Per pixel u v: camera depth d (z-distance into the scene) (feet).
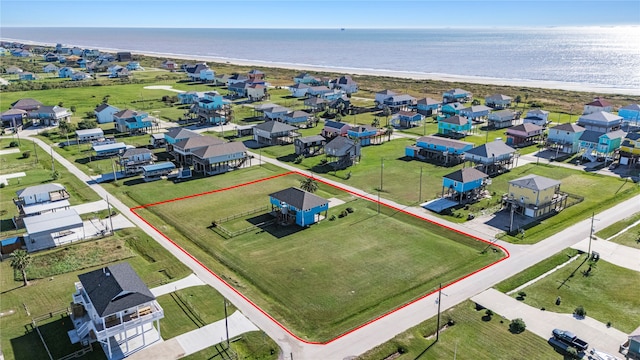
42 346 160.97
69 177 341.41
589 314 177.47
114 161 373.40
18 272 210.79
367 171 355.15
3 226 257.55
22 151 408.46
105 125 506.07
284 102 650.02
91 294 162.81
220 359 154.10
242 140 449.48
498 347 159.22
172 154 395.34
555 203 274.36
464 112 519.19
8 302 187.73
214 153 351.67
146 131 477.77
